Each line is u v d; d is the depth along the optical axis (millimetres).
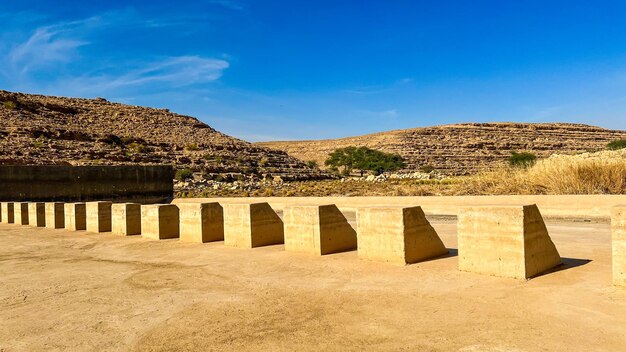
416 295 6797
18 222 22188
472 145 121688
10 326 6320
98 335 5812
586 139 138000
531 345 4828
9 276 9750
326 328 5680
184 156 78250
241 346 5234
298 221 10609
